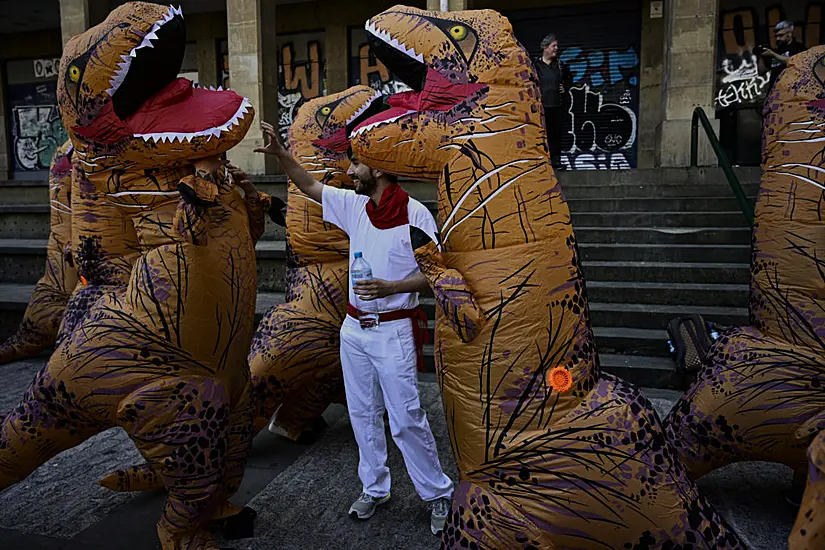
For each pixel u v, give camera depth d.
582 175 8.20
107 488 3.08
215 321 2.34
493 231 1.98
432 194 7.64
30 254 7.71
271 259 6.87
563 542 1.93
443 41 2.04
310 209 3.65
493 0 11.32
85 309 2.82
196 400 2.34
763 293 2.81
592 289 5.96
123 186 2.35
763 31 10.27
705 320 5.33
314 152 3.69
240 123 2.33
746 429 2.75
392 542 2.82
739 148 9.45
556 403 1.95
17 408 2.45
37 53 14.32
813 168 2.67
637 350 5.23
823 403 2.62
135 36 2.16
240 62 9.45
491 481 1.98
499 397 1.96
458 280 2.00
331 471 3.58
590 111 11.20
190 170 2.37
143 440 2.32
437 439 4.04
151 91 2.27
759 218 2.88
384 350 2.80
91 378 2.27
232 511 2.89
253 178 8.07
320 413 3.95
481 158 1.98
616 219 7.14
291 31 12.54
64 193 5.56
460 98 2.01
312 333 3.55
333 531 2.92
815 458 1.89
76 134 2.31
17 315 6.54
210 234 2.32
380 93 3.89
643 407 2.02
